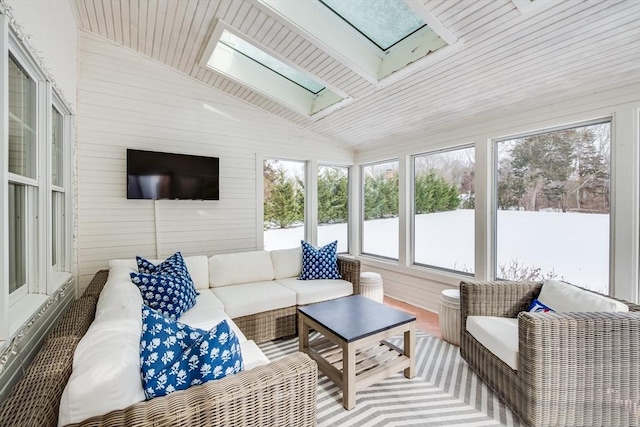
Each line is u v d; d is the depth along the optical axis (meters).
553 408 1.55
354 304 2.46
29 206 1.69
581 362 1.55
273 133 3.95
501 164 2.95
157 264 2.71
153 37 2.78
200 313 2.27
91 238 2.92
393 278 4.09
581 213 2.41
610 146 2.20
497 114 2.84
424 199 3.76
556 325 1.55
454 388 2.02
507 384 1.77
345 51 2.45
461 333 2.34
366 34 2.47
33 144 1.69
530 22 1.77
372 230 4.57
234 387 1.07
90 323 1.63
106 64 2.97
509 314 2.25
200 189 3.35
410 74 2.51
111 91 2.99
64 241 2.43
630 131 2.07
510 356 1.74
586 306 1.79
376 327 1.97
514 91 2.45
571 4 1.60
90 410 0.90
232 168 3.66
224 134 3.60
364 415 1.76
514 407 1.71
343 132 4.05
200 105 3.45
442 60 2.26
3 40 1.15
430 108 2.97
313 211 4.30
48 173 1.77
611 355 1.55
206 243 3.51
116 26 2.72
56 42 1.93
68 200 2.44
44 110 1.76
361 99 3.10
